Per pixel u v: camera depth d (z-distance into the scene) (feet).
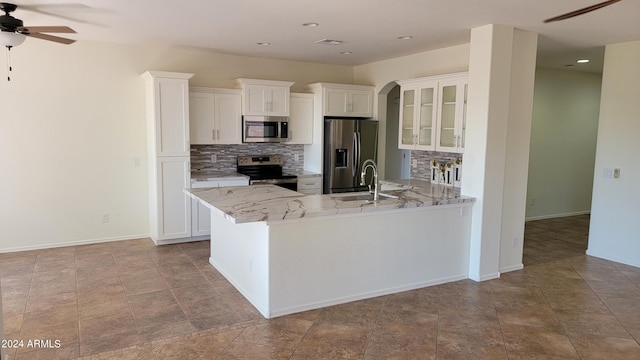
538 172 24.22
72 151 18.12
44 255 17.13
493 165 14.56
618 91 16.88
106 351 9.93
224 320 11.60
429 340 10.61
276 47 18.67
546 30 14.67
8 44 12.06
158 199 18.26
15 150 17.17
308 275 12.21
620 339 10.82
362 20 13.64
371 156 22.59
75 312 12.01
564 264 16.83
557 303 13.00
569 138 25.02
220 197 13.79
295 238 11.89
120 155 19.03
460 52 17.70
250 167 21.89
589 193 26.50
